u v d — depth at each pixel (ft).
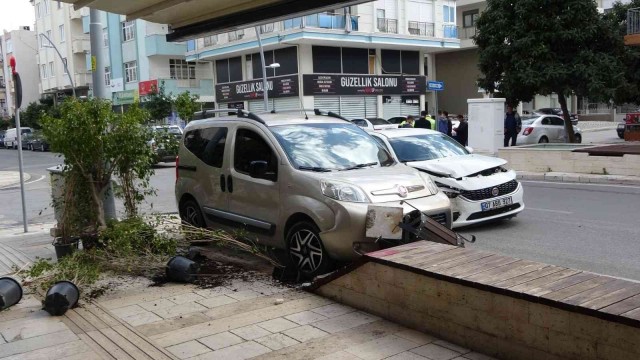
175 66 149.59
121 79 156.66
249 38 118.01
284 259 24.08
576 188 44.62
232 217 24.45
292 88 116.16
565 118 66.18
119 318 17.54
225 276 21.90
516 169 55.21
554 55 62.13
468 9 148.25
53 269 21.49
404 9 124.67
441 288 14.96
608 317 11.51
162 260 22.58
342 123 25.53
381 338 15.31
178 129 85.30
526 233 29.43
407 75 132.05
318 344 15.05
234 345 15.17
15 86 33.91
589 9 61.31
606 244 26.32
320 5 21.71
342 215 19.57
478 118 69.21
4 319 17.74
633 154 46.62
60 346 15.44
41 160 122.83
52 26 188.96
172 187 57.93
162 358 14.44
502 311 13.57
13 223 40.27
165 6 24.86
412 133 35.68
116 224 23.99
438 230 19.86
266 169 22.75
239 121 25.14
